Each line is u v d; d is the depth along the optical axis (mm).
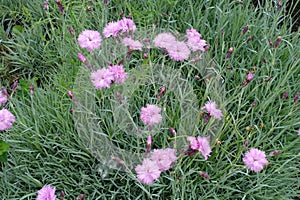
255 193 1041
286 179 1040
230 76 1151
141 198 1027
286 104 1133
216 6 1208
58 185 1031
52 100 1104
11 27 1328
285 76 1111
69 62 1164
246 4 1275
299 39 1229
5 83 1223
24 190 1040
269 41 1141
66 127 1063
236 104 1117
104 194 1009
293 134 1095
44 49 1215
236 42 1208
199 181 1031
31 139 1062
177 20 1258
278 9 1228
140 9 1277
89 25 1249
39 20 1248
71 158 1062
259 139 1070
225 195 1019
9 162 1069
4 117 970
